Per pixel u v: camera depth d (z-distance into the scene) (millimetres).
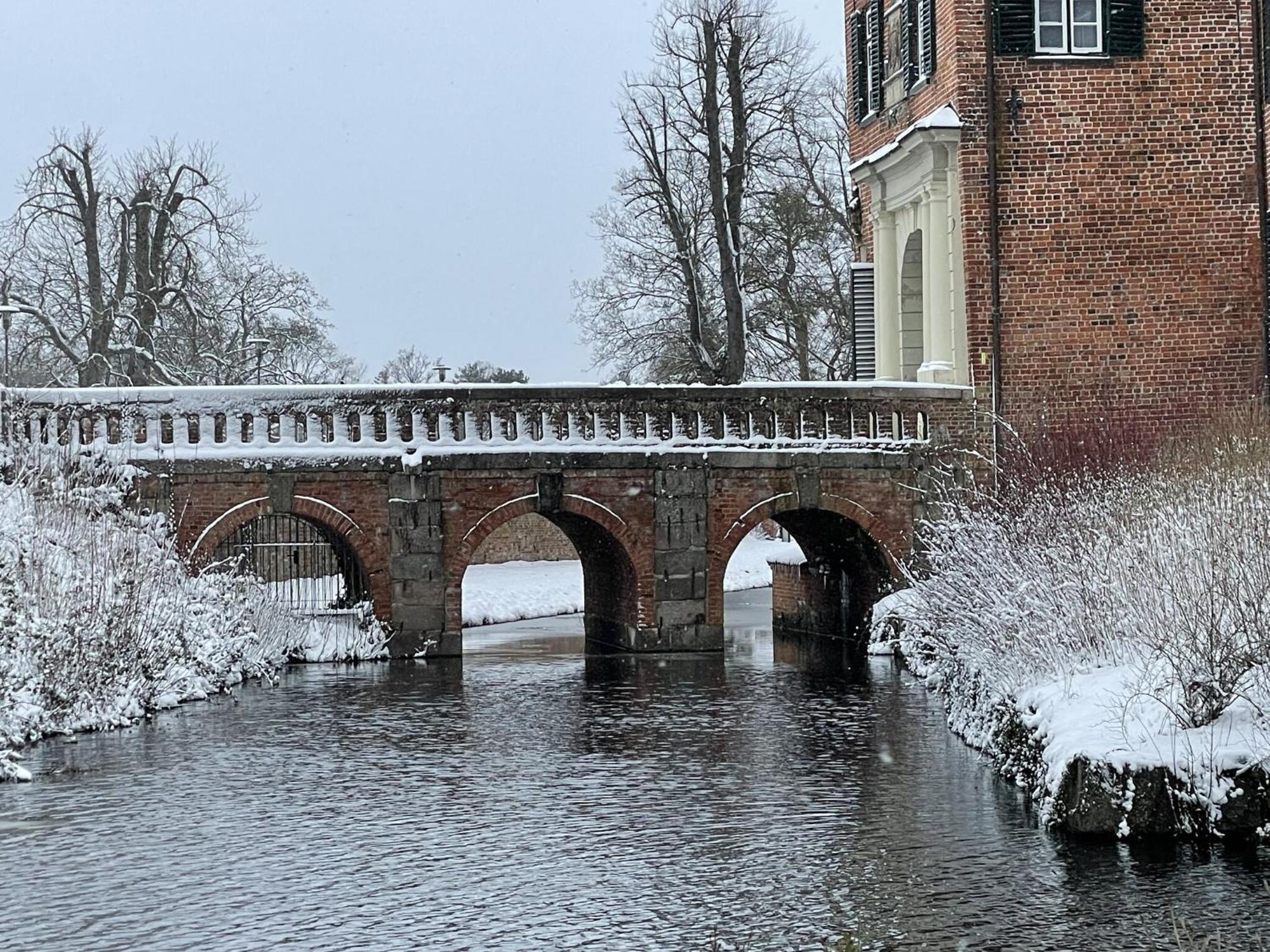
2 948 16328
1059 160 35875
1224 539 20578
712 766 24109
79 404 35688
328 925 16875
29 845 20000
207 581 33969
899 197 39000
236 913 17297
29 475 32875
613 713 28938
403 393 36531
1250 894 17156
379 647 36562
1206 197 35938
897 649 35656
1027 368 36156
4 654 26594
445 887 18125
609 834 20281
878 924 16578
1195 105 35906
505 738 26594
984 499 30328
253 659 33875
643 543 37000
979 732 24672
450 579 36719
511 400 36750
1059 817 19703
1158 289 36031
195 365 58938
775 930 16516
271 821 21062
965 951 15773
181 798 22328
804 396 37031
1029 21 35719
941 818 20547
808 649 38625
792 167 49906
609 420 36938
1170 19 35906
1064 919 16547
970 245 35875
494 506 36625
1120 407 36094
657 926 16719
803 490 36844
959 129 35688
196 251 56469
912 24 38031
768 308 51375
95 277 55875
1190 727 19625
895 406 36656
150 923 17000
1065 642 22906
